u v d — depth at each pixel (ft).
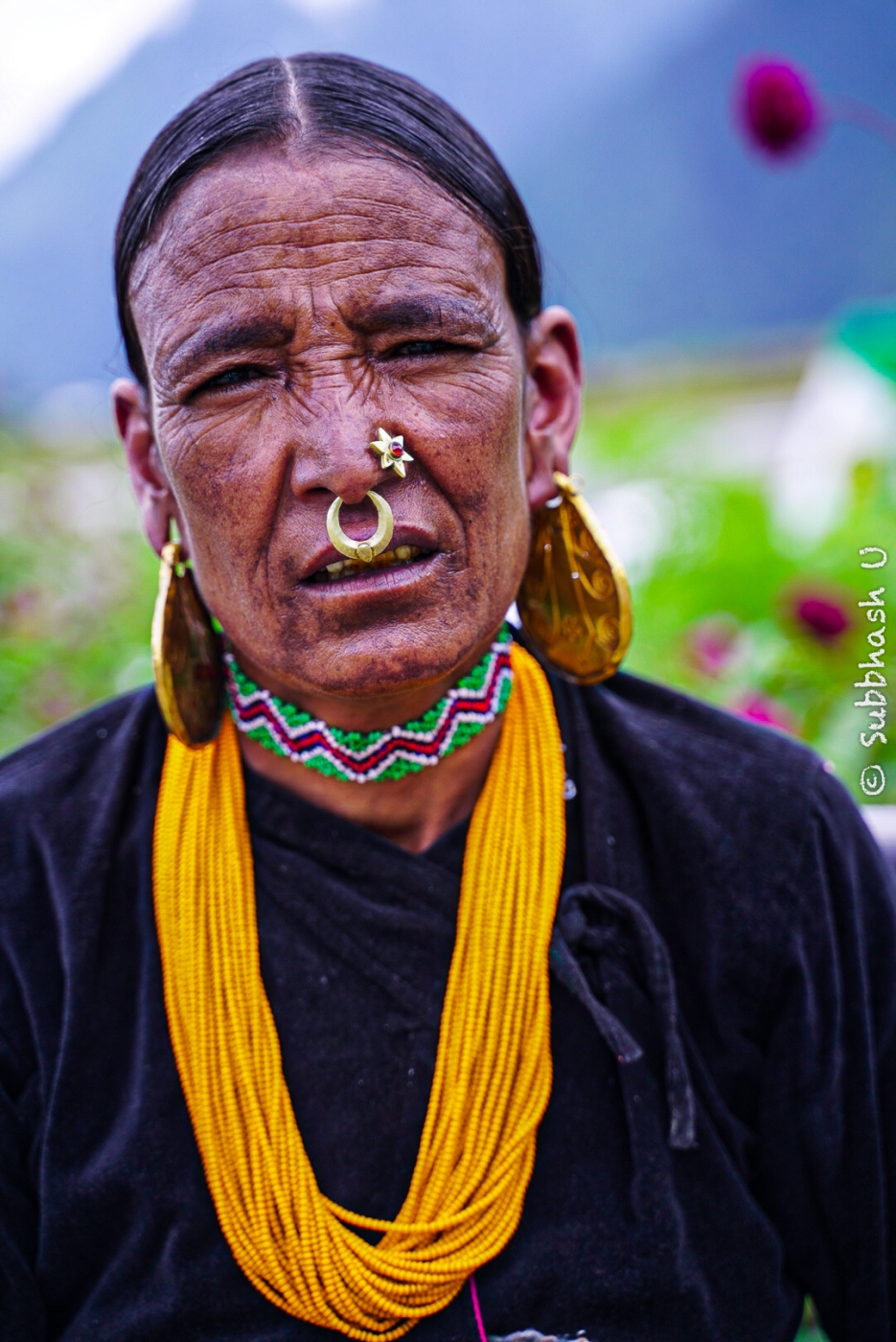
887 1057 4.49
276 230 3.70
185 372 3.84
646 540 11.55
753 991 4.34
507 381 3.97
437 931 4.20
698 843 4.42
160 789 4.48
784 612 8.52
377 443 3.64
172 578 4.30
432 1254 3.89
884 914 4.58
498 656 4.44
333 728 4.22
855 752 7.63
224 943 4.16
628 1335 3.97
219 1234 3.96
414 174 3.84
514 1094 4.14
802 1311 4.47
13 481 10.74
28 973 4.18
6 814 4.47
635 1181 4.04
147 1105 4.00
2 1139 4.03
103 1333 3.91
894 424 11.79
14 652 8.75
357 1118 4.04
